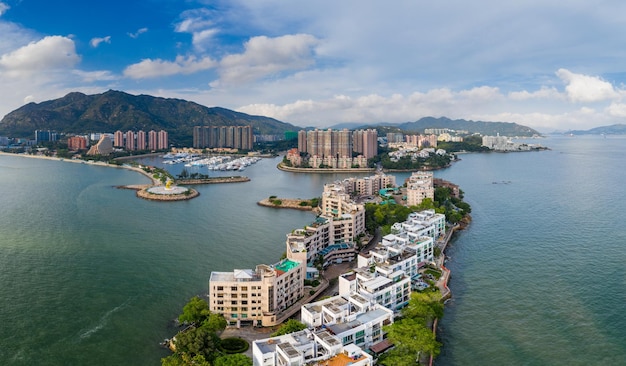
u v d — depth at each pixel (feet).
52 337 585.63
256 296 611.06
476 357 540.52
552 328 607.78
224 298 609.01
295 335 482.69
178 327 612.29
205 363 468.75
